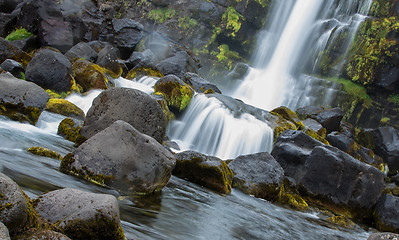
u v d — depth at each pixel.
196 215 6.11
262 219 7.41
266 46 27.48
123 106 7.64
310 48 26.80
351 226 9.38
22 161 5.71
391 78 24.41
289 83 26.06
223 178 8.41
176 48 21.89
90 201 3.52
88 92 12.94
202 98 14.93
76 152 5.88
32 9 16.91
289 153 11.47
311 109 18.95
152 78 16.88
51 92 11.87
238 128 14.52
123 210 5.12
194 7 26.30
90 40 18.89
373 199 10.68
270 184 9.50
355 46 25.48
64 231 3.25
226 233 5.78
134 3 25.97
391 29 24.70
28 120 8.62
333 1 27.25
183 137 14.07
